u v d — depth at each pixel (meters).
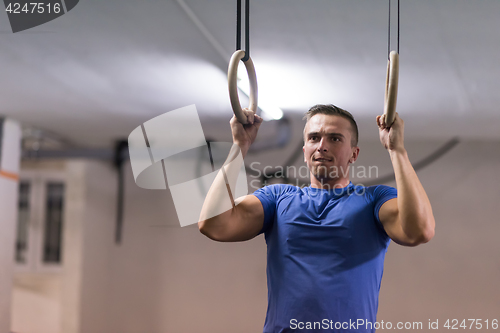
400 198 1.18
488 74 3.31
